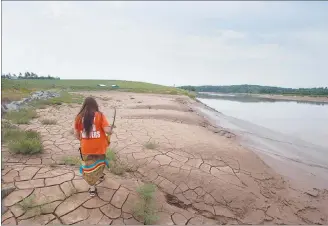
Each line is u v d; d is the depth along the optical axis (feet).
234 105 123.95
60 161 19.93
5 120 32.53
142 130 33.88
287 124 58.18
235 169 23.50
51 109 48.24
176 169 21.54
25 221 12.64
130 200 15.37
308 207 18.98
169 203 17.48
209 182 20.13
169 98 112.88
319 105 108.17
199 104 108.27
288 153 33.19
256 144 36.76
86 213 13.73
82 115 13.97
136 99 95.40
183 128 38.63
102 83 249.55
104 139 14.26
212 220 16.25
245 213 17.38
